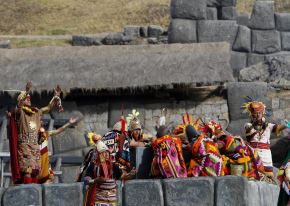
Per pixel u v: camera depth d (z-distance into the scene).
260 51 77.50
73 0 117.88
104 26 108.44
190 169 35.56
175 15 77.88
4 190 33.75
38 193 33.69
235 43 77.56
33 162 35.94
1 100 67.75
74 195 33.81
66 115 67.38
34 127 36.25
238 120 68.06
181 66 69.25
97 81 68.19
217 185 34.00
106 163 33.41
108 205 33.09
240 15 78.38
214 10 77.62
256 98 67.69
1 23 111.00
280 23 77.75
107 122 68.31
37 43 92.50
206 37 77.56
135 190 34.00
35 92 67.88
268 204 37.62
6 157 52.16
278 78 71.00
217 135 37.62
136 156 35.91
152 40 83.31
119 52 72.19
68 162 61.81
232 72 74.75
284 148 62.25
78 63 70.38
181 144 36.22
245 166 37.22
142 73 68.75
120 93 68.44
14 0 118.75
